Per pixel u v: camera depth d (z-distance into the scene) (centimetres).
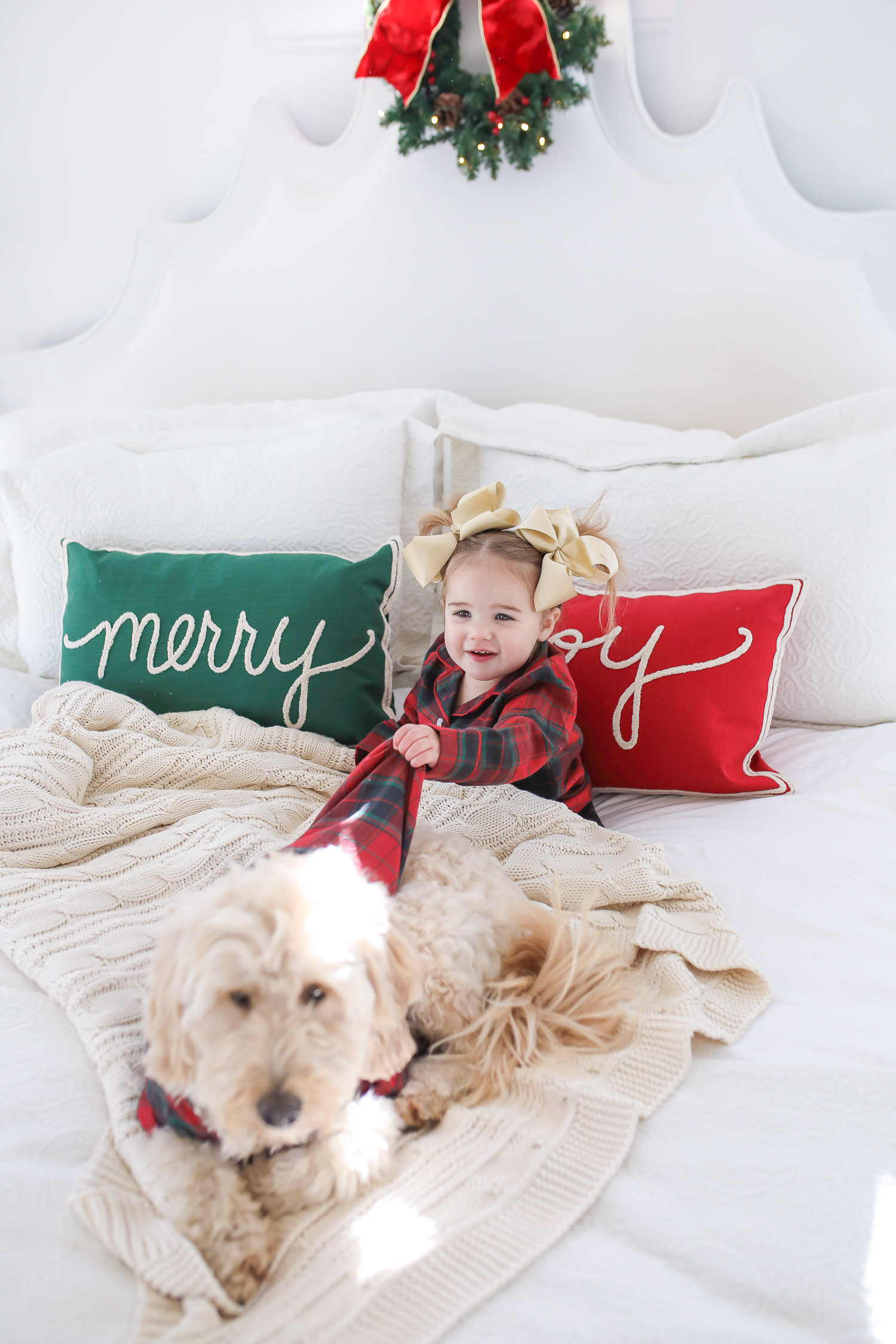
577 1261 81
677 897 128
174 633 177
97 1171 86
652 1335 73
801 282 227
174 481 204
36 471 207
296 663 172
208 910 80
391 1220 83
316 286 246
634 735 165
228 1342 72
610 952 113
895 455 177
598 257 234
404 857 113
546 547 145
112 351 260
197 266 250
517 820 141
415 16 207
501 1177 89
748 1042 106
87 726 163
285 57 241
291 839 140
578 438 208
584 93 217
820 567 177
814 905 130
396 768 119
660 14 223
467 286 241
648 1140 93
